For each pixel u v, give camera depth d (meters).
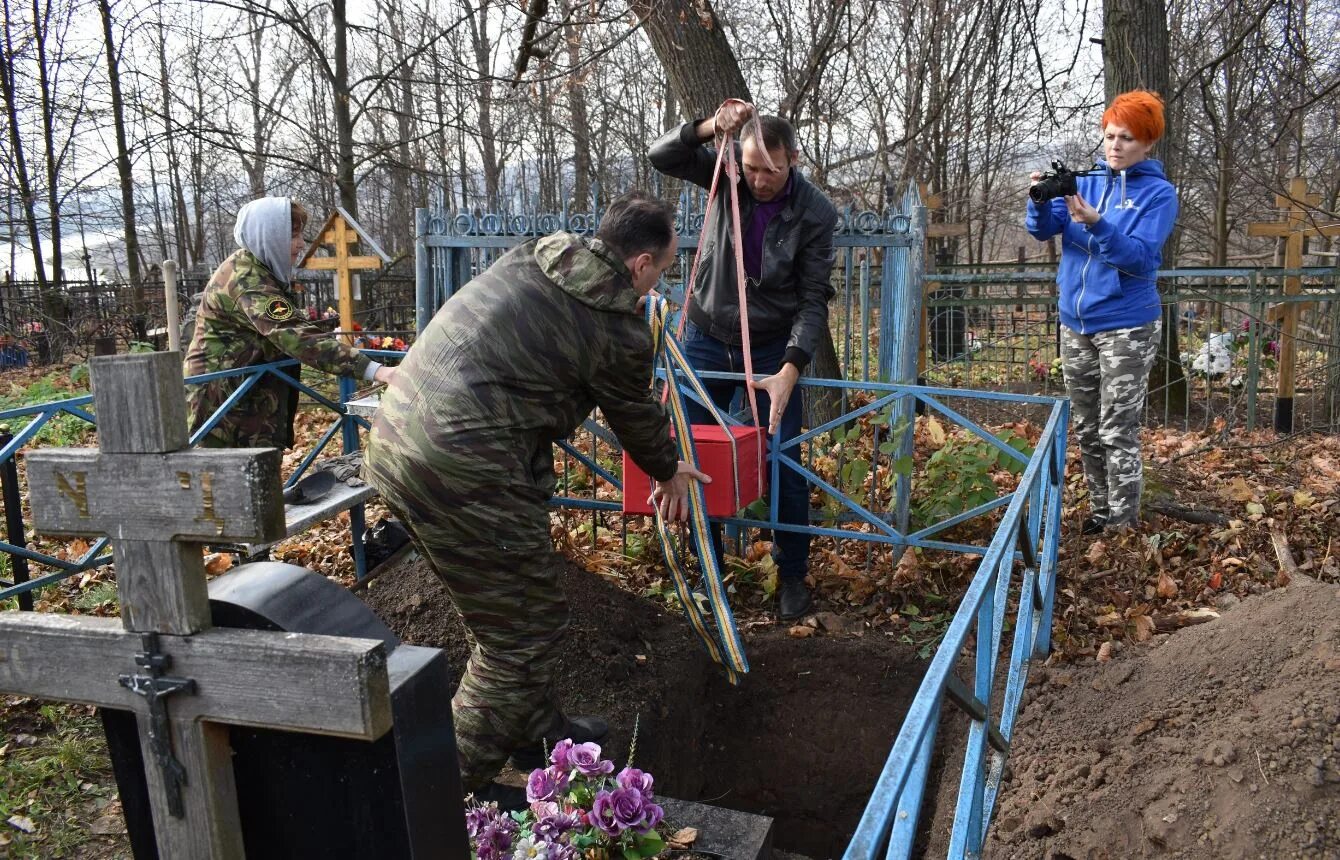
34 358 14.51
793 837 3.76
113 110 15.34
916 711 1.36
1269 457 5.84
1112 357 4.12
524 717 2.52
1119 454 4.21
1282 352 7.09
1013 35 7.68
